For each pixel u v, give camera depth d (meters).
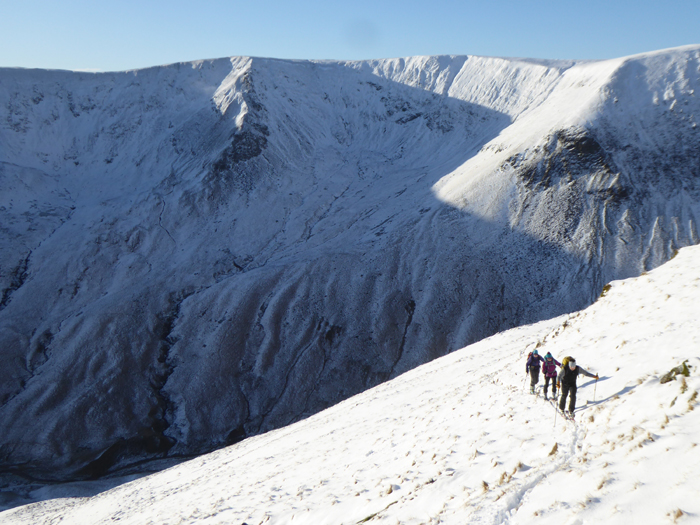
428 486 8.54
